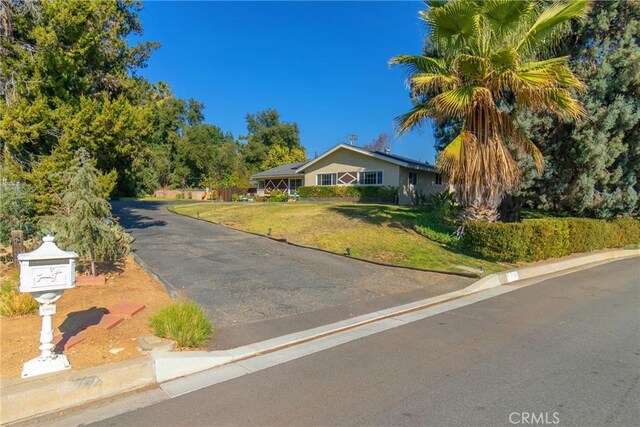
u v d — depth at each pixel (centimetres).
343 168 2683
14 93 909
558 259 1133
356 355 444
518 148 1324
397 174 2375
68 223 651
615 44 1407
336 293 705
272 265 882
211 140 5169
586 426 301
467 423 306
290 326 534
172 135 4634
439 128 1848
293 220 1496
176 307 480
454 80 1053
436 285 798
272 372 399
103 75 1188
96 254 691
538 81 936
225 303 614
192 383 376
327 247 1093
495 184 1085
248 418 314
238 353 439
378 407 330
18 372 355
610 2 1357
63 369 360
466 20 997
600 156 1373
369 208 1812
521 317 597
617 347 469
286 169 3412
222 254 971
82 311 523
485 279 842
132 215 1861
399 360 429
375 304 656
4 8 906
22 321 482
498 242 1012
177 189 4431
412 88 1091
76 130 926
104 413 323
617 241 1445
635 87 1351
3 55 915
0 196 853
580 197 1459
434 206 1575
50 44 910
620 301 701
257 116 5684
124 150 1072
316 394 353
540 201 1569
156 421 310
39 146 984
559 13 961
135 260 841
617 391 357
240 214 1741
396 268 910
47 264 355
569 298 725
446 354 446
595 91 1371
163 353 414
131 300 579
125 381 365
